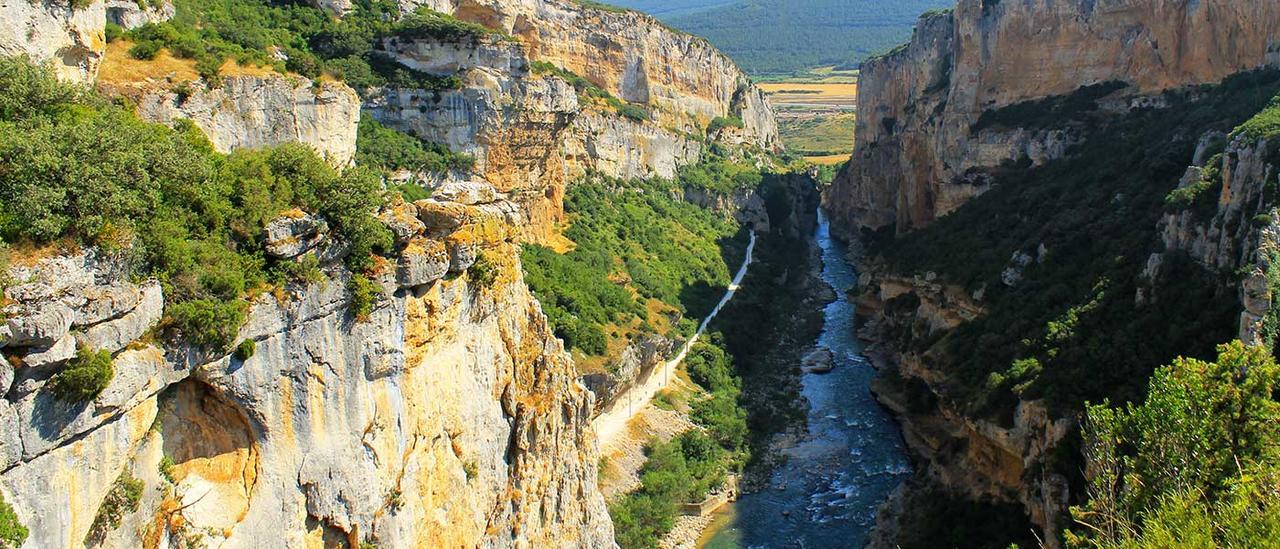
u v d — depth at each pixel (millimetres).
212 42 38969
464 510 29953
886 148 126000
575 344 58188
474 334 30875
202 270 21641
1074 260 59469
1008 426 46750
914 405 63781
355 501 25484
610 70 112312
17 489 17656
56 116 23625
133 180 20812
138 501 20469
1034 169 84062
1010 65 91188
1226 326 41281
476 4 84000
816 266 121562
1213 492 25297
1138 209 59031
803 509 52719
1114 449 30125
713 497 53156
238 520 23000
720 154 141750
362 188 25656
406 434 27078
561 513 35562
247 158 24922
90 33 30188
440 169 58312
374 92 58188
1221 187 48156
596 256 75812
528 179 70188
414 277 26656
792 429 63938
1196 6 77688
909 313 81125
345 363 25125
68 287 18406
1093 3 85812
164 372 20500
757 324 87500
